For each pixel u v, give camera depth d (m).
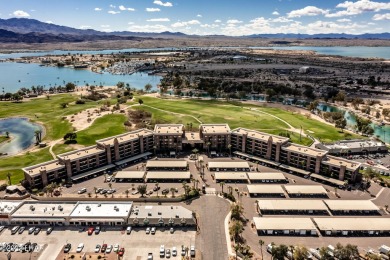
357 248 166.00
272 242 166.38
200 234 178.62
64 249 164.62
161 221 185.12
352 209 198.50
